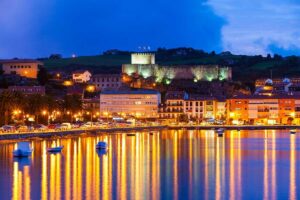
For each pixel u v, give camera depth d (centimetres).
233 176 19725
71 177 19175
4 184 17888
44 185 17750
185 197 16400
